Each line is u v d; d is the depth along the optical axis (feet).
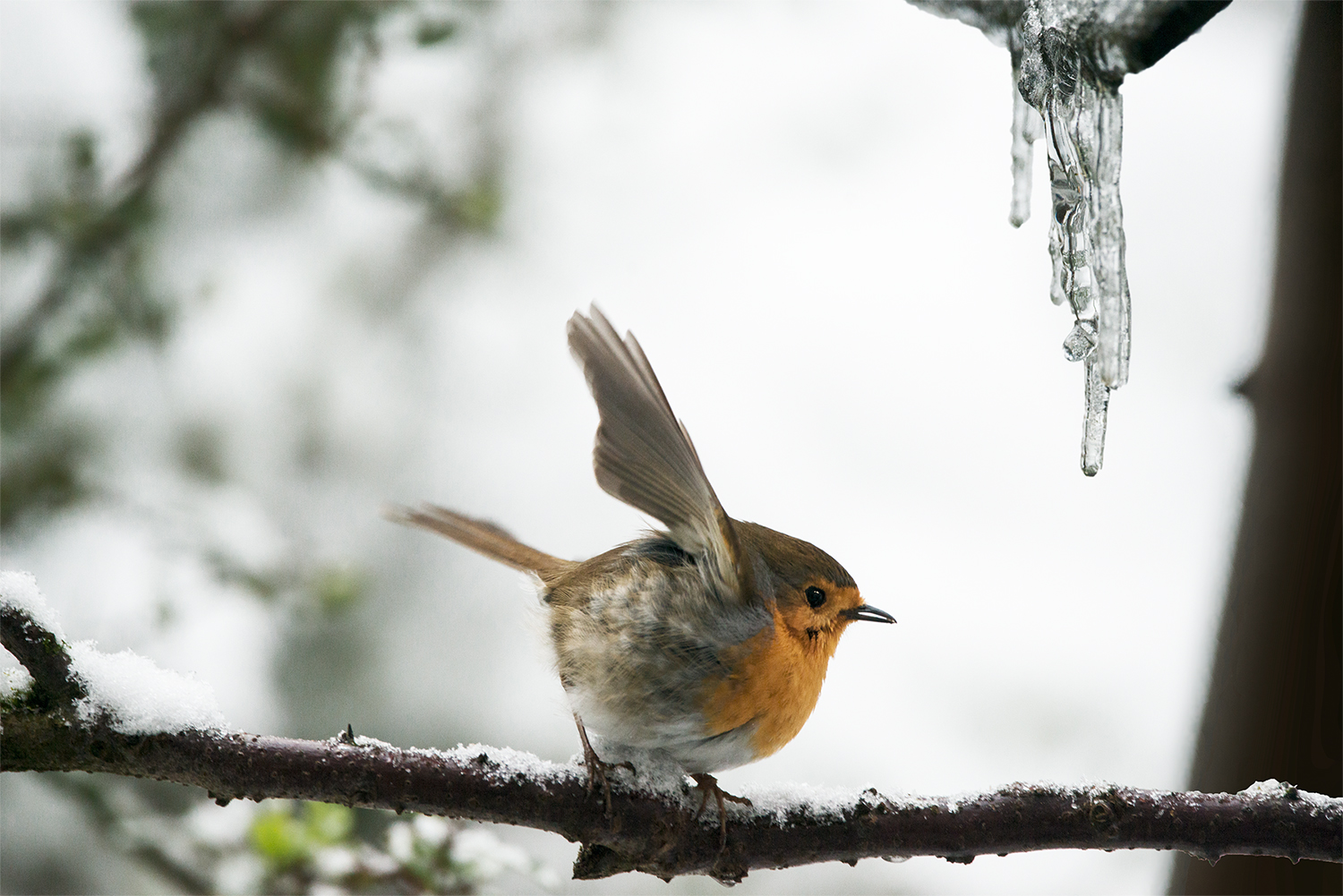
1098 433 16.71
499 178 43.65
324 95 35.91
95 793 28.50
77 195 34.50
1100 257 16.42
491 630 42.42
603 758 21.31
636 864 18.97
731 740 23.02
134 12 35.91
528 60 46.37
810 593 23.75
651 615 22.57
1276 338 24.86
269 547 35.60
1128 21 15.85
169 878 28.14
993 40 18.86
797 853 18.85
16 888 35.45
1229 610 25.20
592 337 21.40
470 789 17.85
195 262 42.34
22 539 35.47
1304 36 24.58
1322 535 24.27
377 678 41.11
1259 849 17.95
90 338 35.01
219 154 42.52
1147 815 18.12
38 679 15.96
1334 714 23.97
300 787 16.93
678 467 21.84
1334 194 24.34
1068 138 16.72
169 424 42.63
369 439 45.37
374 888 26.53
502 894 25.44
